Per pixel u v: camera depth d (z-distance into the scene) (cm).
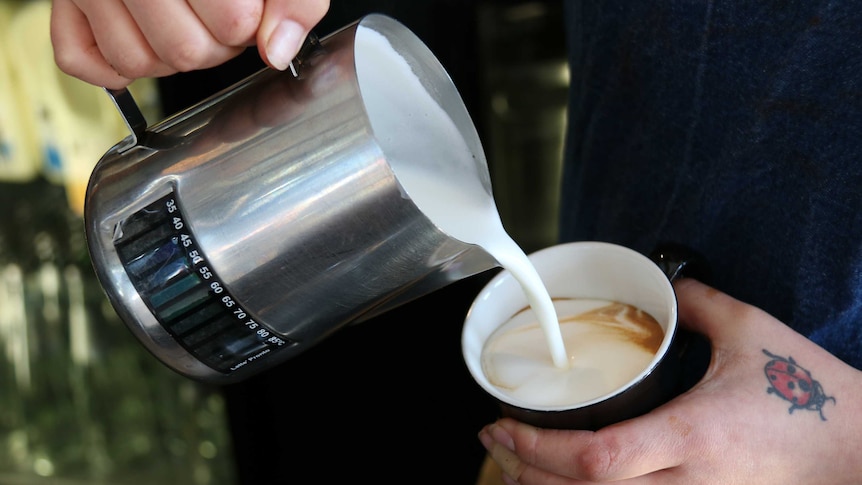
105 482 146
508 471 62
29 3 110
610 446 55
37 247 132
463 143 62
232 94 56
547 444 57
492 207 62
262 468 114
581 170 78
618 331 64
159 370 139
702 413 57
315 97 52
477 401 114
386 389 110
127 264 54
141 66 54
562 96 112
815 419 58
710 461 56
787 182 62
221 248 53
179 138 55
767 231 64
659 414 57
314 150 51
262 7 51
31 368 142
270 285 54
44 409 146
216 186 53
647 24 67
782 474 58
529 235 123
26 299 137
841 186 59
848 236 60
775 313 66
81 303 135
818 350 60
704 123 66
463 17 98
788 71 59
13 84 115
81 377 142
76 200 123
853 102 57
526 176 119
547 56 110
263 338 57
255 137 53
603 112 73
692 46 64
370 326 104
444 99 63
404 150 56
